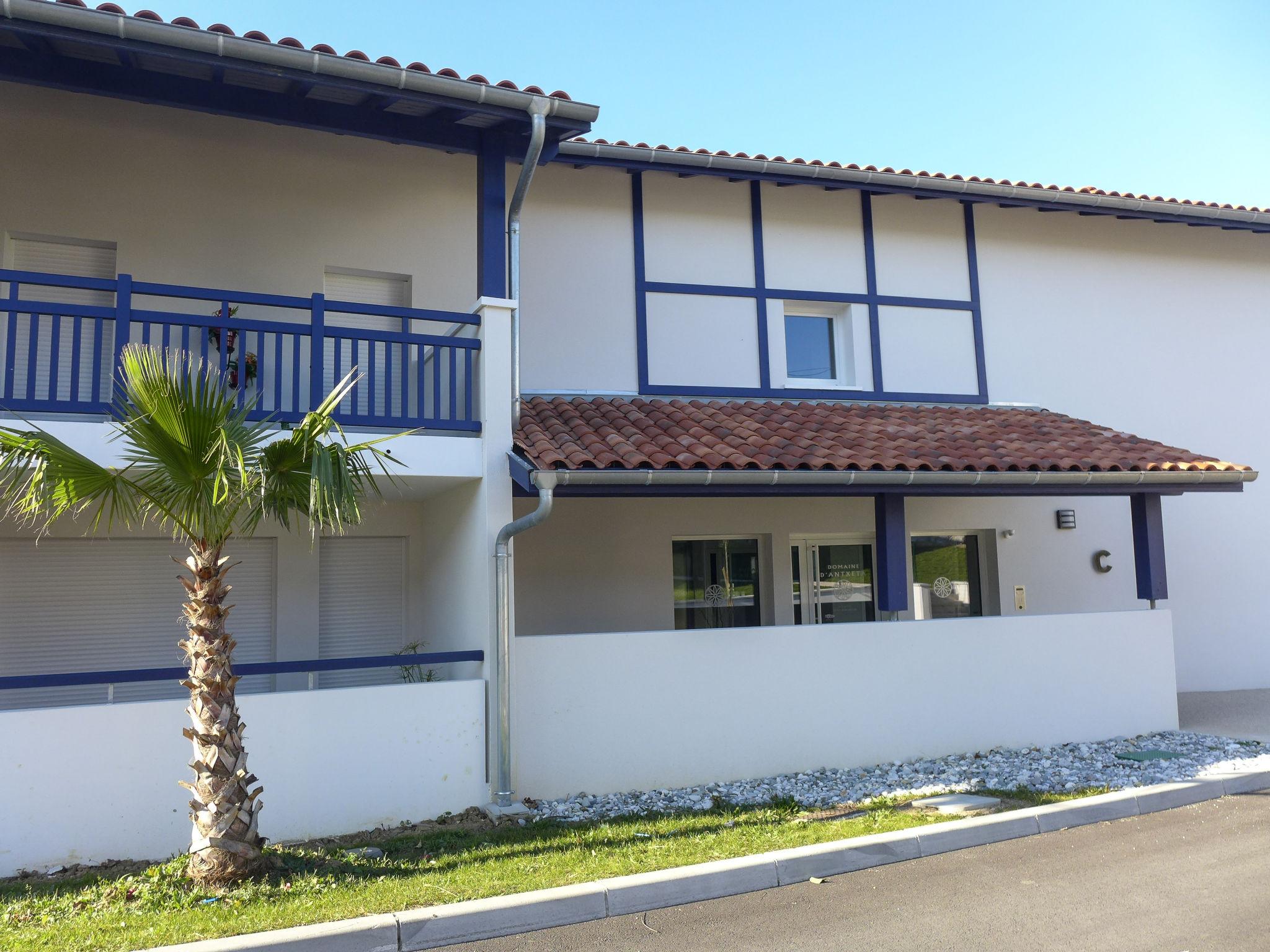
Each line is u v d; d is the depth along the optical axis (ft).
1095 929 15.69
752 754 27.25
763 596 37.73
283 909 16.38
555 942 15.74
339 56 22.90
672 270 36.70
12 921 16.43
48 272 28.91
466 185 34.06
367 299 32.91
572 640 25.98
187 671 21.91
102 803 20.86
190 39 21.26
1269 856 19.48
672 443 27.71
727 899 17.80
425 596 31.71
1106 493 31.24
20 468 17.88
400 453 24.76
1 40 21.66
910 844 20.27
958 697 29.76
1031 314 41.63
